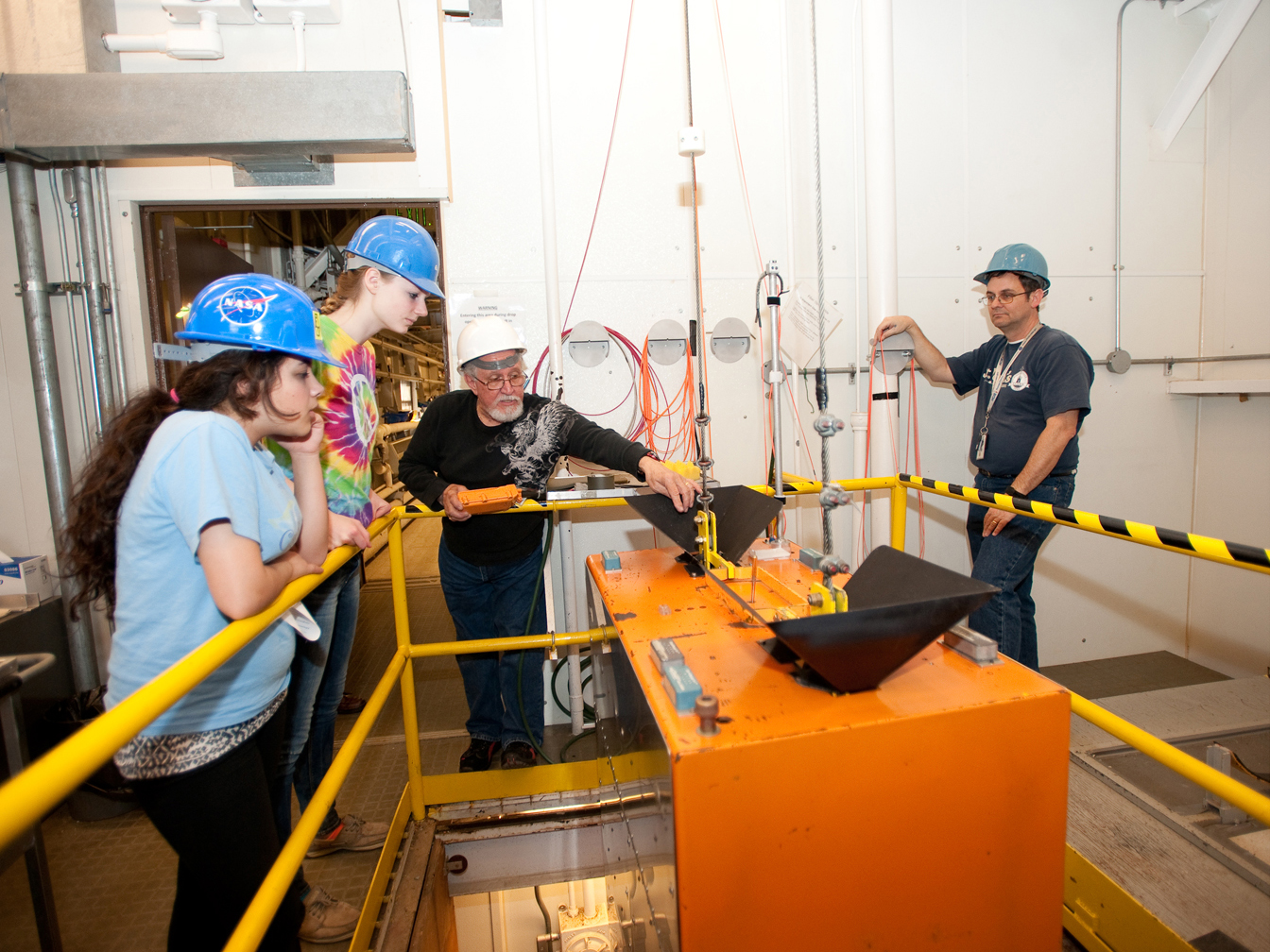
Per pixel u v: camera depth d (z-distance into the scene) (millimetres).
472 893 2000
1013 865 869
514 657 2018
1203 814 1633
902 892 837
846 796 796
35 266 2184
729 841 770
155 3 2176
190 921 1022
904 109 2502
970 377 2309
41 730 2160
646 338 2439
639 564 1480
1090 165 2627
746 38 2398
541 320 2400
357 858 1838
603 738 1795
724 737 767
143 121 1980
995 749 837
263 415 941
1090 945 1410
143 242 2338
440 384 9430
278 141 2014
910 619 800
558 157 2369
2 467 2311
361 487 1541
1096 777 1740
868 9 2283
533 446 1909
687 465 1830
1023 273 1948
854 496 2543
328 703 1699
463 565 1979
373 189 2279
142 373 2328
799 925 812
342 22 2217
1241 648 2668
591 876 2027
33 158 2094
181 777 929
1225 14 2459
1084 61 2584
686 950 777
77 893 1733
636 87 2375
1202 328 2768
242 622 824
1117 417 2748
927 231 2555
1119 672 2717
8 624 2074
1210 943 1222
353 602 1670
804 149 2463
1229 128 2611
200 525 798
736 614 1145
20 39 2049
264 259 3578
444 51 2289
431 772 2199
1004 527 1930
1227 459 2701
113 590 951
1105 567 2797
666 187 2420
